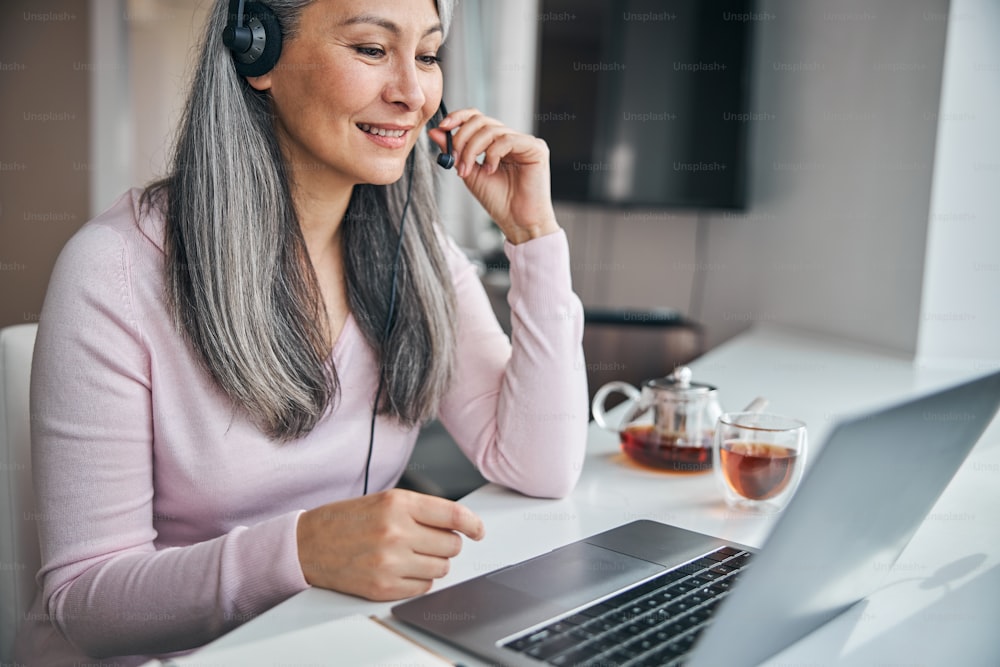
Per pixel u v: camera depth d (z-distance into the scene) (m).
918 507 0.83
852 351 2.23
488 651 0.71
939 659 0.74
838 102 2.31
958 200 2.05
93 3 4.10
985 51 1.99
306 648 0.71
